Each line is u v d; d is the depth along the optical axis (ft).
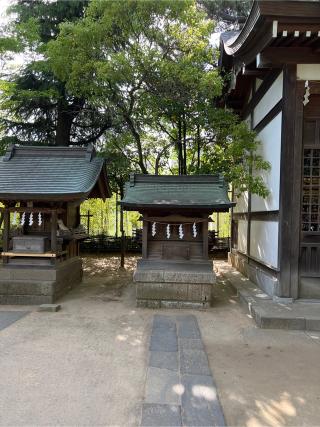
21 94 34.17
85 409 9.65
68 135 41.45
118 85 29.30
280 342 15.03
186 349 13.88
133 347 14.08
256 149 25.03
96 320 17.62
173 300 20.03
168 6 25.40
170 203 19.17
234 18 42.63
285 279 19.65
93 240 45.85
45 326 16.57
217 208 19.29
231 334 15.96
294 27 17.46
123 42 27.91
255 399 10.38
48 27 39.24
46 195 18.94
